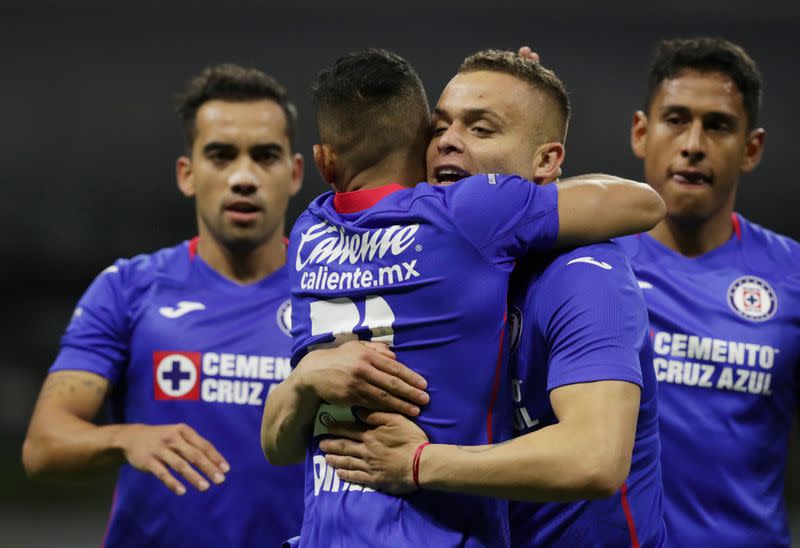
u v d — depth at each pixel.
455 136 10.51
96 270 52.31
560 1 54.25
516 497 9.23
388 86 10.35
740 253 15.34
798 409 15.20
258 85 16.27
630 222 10.23
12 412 48.88
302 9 53.34
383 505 9.77
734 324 14.76
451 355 9.80
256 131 15.92
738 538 14.30
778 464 14.84
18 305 51.81
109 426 14.79
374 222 10.09
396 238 9.91
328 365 9.89
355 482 9.98
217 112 15.96
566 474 8.98
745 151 15.17
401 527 9.67
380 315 9.95
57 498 40.75
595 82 54.47
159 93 52.62
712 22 54.53
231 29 53.19
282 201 16.30
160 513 15.43
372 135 10.37
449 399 9.82
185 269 16.39
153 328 15.95
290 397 10.51
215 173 15.97
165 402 15.79
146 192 52.50
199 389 15.77
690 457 14.37
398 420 9.76
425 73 54.16
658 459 11.12
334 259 10.35
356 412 10.02
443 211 9.81
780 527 14.62
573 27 54.56
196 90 16.45
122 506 15.67
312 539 10.27
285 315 16.17
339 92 10.41
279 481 15.48
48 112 51.94
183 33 52.75
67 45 52.03
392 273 9.89
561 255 10.28
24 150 51.78
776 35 54.50
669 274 15.12
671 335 14.76
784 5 54.34
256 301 16.17
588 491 9.00
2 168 51.59
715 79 14.67
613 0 54.34
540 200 10.09
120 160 52.38
